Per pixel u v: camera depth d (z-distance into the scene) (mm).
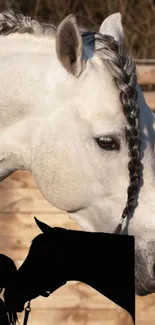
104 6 6500
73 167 2342
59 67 2369
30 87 2373
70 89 2332
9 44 2469
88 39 2357
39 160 2375
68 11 6391
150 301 3877
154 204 2340
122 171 2316
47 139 2352
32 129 2381
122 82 2260
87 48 2344
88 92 2307
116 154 2309
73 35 2262
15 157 2432
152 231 2332
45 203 3912
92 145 2314
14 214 3920
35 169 2402
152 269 2336
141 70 4035
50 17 6137
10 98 2389
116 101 2281
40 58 2404
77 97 2320
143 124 2336
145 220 2340
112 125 2279
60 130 2338
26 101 2375
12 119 2406
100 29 2566
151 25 6371
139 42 6359
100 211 2375
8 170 2484
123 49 2314
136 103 2262
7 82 2393
